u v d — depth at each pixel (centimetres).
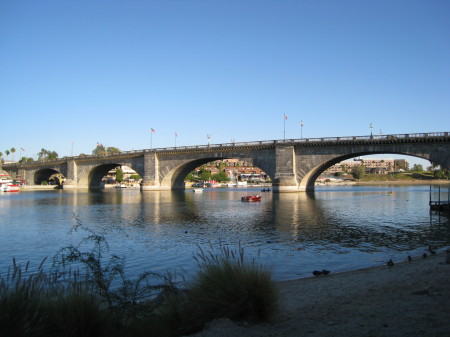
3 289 938
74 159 15088
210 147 11019
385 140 8225
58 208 6688
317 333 907
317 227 4125
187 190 14188
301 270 2211
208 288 1032
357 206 6819
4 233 3844
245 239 3366
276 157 9738
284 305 1215
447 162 7581
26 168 17762
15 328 829
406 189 15175
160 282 1892
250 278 1026
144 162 12631
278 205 7019
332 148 9144
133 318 1051
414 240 3272
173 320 996
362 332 904
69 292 982
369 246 2998
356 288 1519
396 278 1655
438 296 1234
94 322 923
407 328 918
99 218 5097
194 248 2969
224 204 7350
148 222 4625
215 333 888
